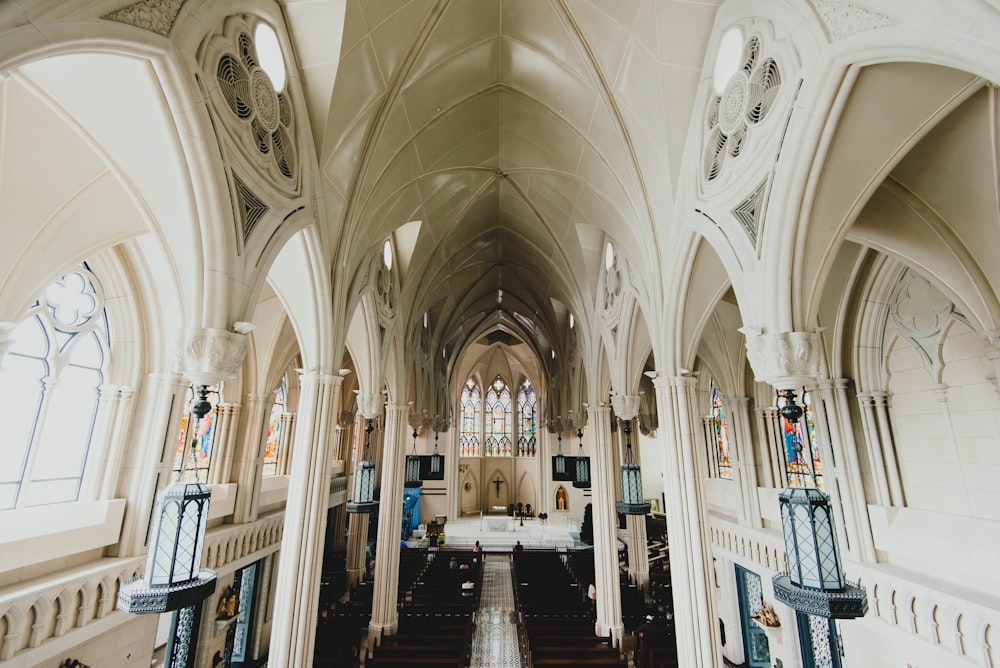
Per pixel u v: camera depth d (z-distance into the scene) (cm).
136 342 827
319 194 683
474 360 3247
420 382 1908
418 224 1170
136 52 357
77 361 749
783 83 457
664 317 793
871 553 811
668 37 648
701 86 654
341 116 694
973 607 604
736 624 1336
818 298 480
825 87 405
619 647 1136
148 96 396
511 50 833
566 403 2247
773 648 1165
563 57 791
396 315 1255
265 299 1184
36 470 681
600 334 1270
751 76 519
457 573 1616
